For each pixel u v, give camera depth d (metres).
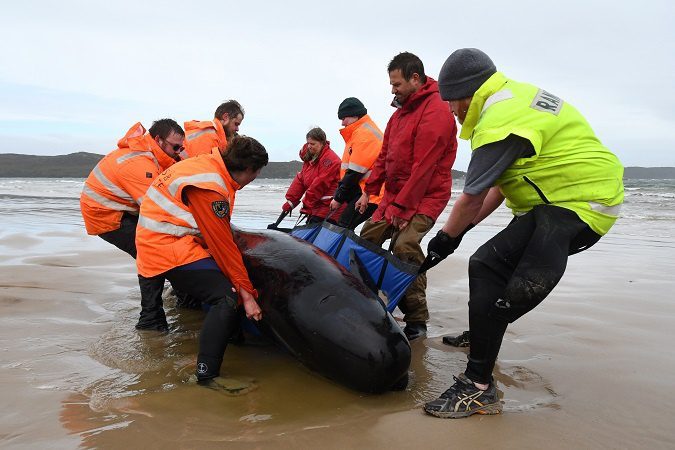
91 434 2.82
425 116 4.50
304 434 2.86
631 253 9.37
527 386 3.51
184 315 5.28
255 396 3.37
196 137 5.95
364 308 3.55
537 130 2.97
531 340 4.44
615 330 4.69
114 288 6.21
